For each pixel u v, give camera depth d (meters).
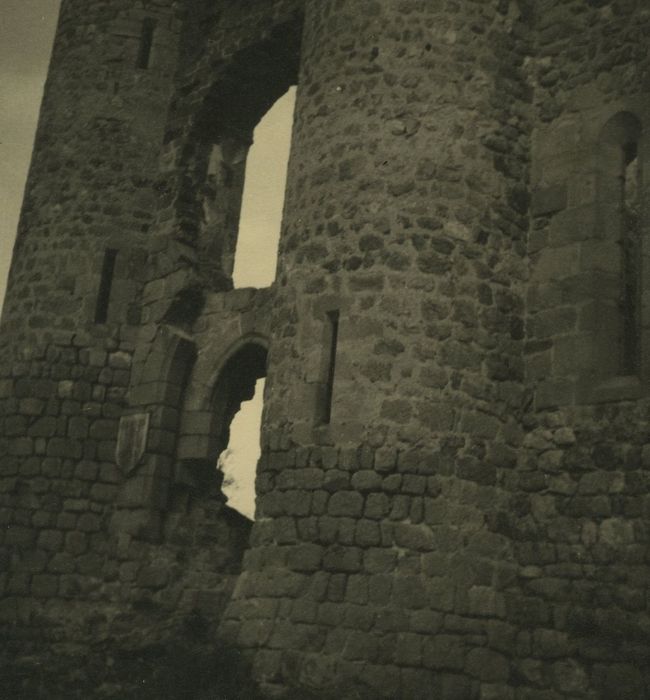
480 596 12.40
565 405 13.02
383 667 11.97
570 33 14.32
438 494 12.59
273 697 12.30
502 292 13.58
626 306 13.46
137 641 15.53
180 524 17.41
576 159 13.80
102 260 18.97
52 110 20.19
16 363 18.72
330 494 12.89
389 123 13.94
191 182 19.00
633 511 12.12
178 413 17.77
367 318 13.30
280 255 14.64
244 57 18.69
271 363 14.23
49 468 18.05
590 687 11.93
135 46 20.11
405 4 14.34
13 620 17.31
